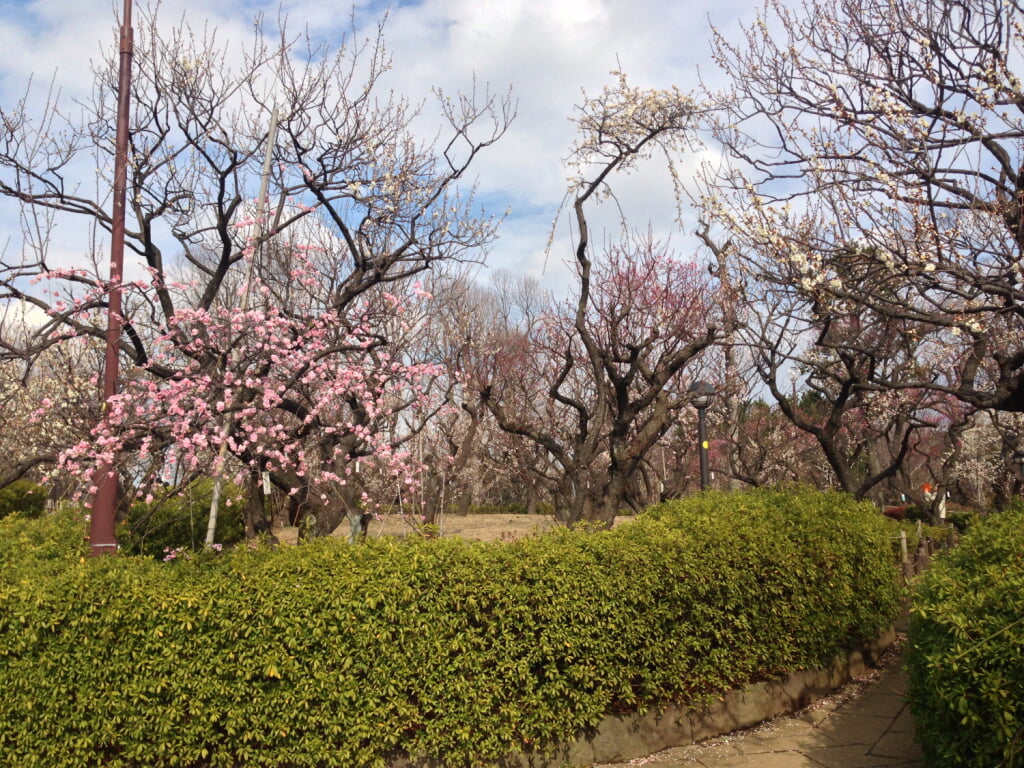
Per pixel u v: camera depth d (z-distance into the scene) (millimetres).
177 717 3928
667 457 21250
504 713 4426
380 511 8641
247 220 8180
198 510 8531
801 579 5941
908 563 10562
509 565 4562
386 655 4191
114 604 3922
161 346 6832
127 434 5652
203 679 3955
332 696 4055
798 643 5973
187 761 3945
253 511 7781
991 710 3234
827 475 23250
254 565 4234
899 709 5836
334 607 4117
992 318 7148
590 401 16812
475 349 13883
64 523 6676
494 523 15734
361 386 7160
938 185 6605
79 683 3873
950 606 3650
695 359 16391
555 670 4566
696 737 5258
